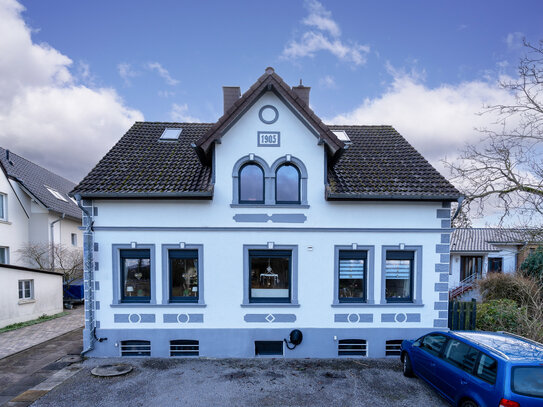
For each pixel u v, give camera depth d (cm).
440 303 823
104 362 765
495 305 987
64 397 600
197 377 688
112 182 820
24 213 1684
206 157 844
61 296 1379
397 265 841
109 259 802
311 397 607
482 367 486
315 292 816
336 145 790
